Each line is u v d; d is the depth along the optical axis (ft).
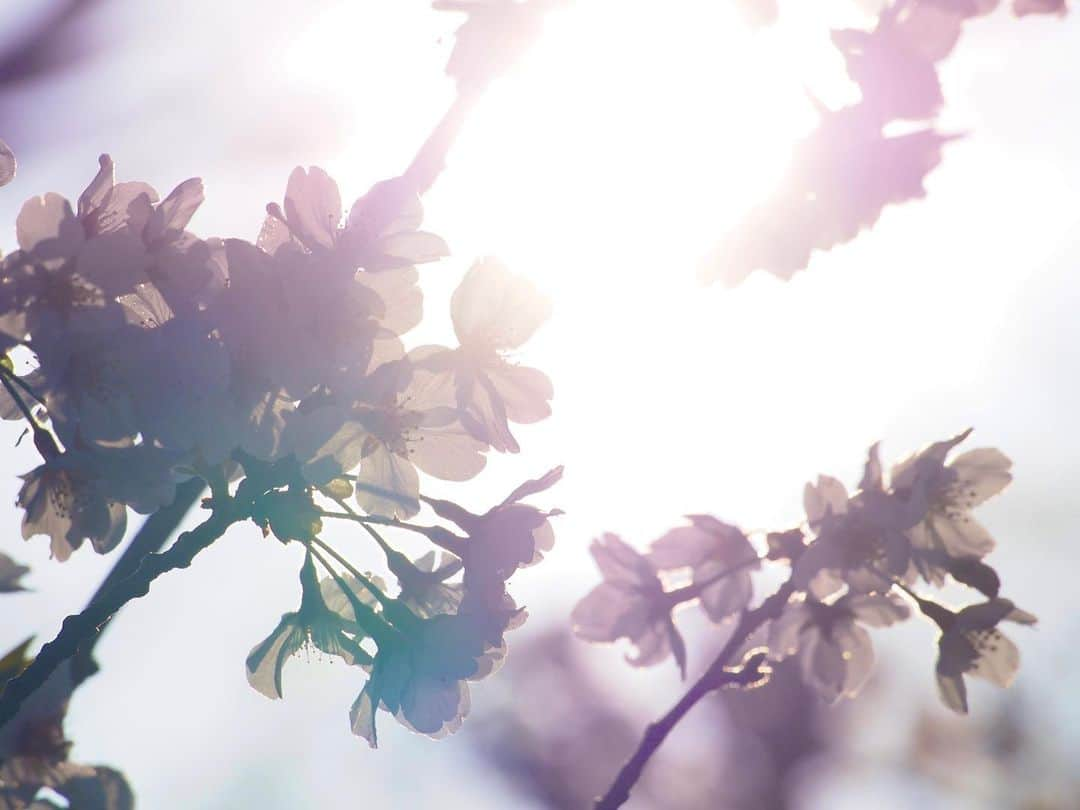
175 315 1.49
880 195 1.68
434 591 1.59
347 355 1.50
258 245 1.52
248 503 1.48
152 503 1.49
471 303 1.59
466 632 1.56
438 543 1.58
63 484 1.55
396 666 1.56
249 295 1.49
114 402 1.47
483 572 1.58
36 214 1.48
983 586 1.77
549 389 1.60
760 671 1.69
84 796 1.65
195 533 1.48
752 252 1.73
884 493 1.77
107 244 1.48
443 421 1.55
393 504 1.53
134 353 1.47
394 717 1.57
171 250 1.49
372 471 1.53
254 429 1.48
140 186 1.55
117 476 1.49
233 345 1.49
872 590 1.74
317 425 1.48
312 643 1.56
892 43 1.65
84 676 1.64
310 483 1.49
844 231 1.70
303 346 1.49
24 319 1.47
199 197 1.51
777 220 1.71
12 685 1.44
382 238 1.52
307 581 1.56
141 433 1.47
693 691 1.68
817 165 1.68
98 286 1.48
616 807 1.64
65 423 1.48
